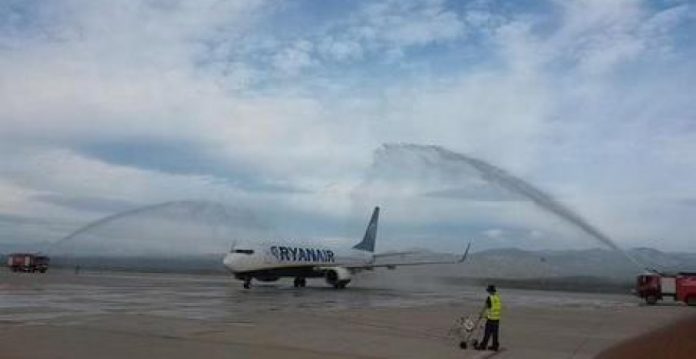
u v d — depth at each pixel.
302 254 69.25
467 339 24.83
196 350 20.56
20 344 20.53
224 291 58.03
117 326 26.33
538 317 38.69
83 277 85.94
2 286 55.53
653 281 59.00
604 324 34.34
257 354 20.25
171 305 39.03
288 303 43.94
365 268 72.56
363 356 20.77
